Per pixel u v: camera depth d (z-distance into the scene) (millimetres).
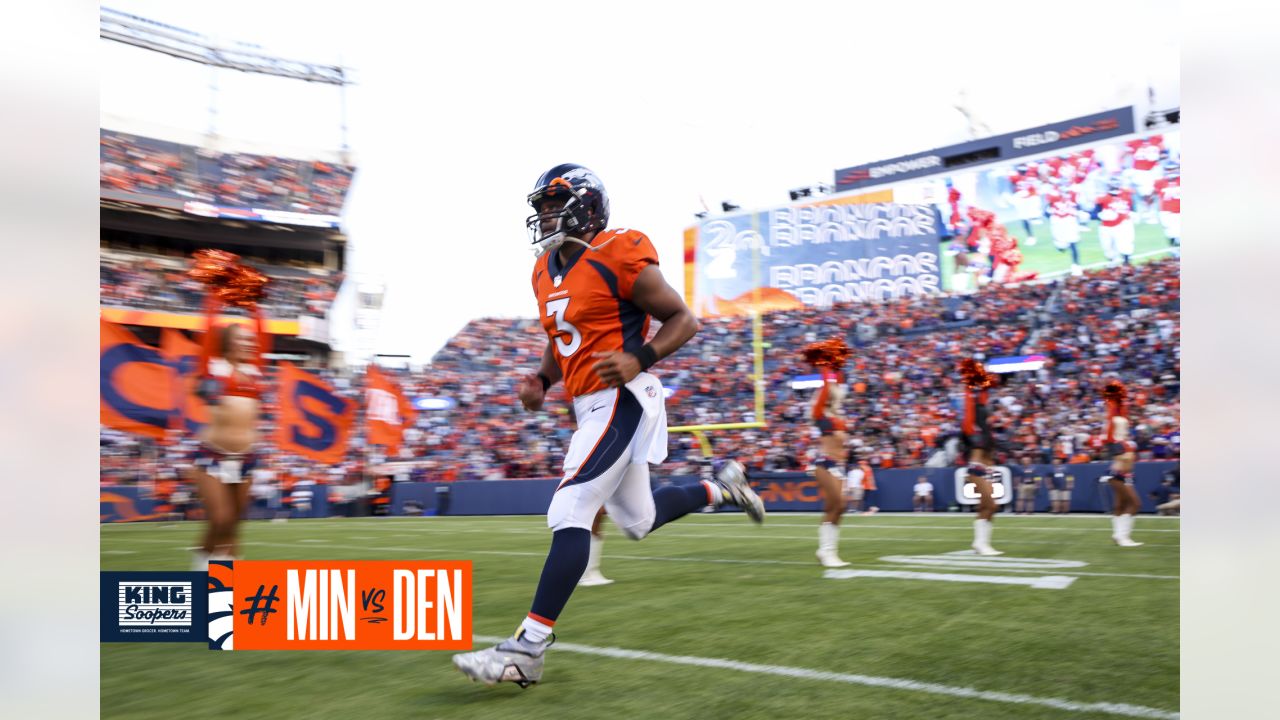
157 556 8750
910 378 22906
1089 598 4473
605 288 2930
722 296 30906
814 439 21188
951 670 2902
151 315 25984
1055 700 2520
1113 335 22031
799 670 2920
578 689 2736
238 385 5203
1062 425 18938
